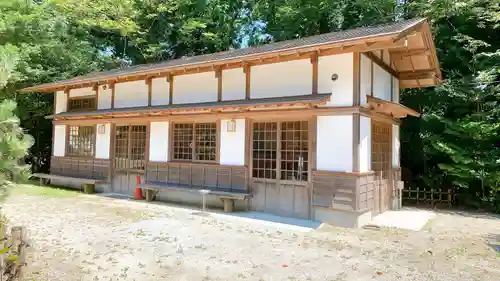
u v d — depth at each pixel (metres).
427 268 4.77
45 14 10.38
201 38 21.31
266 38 20.73
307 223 7.29
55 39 14.88
